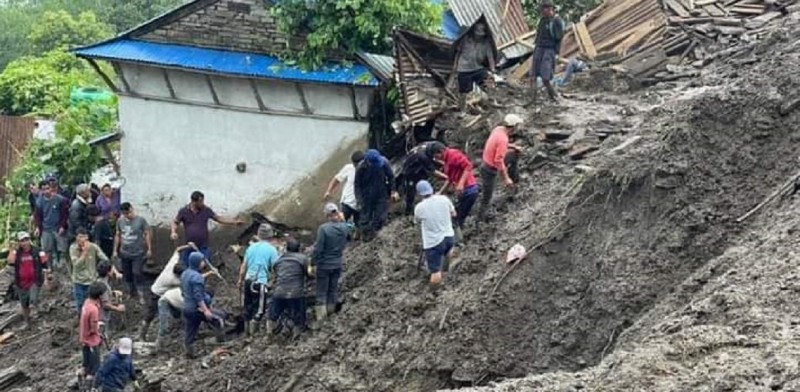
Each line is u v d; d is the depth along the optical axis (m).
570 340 13.06
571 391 8.84
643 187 13.60
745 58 18.00
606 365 9.35
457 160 15.30
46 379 17.64
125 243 18.50
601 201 13.98
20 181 26.00
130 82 20.45
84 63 47.03
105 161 24.14
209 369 15.77
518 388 9.09
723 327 9.36
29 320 19.64
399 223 16.44
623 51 19.86
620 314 12.77
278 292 15.24
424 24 19.20
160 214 20.61
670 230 13.06
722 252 12.61
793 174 12.93
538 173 16.17
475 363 13.40
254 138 19.80
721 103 13.75
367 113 19.00
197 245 18.05
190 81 19.97
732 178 13.25
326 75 18.73
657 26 19.78
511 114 17.38
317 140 19.41
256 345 15.67
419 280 15.04
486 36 18.42
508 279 13.90
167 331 16.98
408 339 14.11
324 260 15.17
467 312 13.80
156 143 20.52
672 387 8.50
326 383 14.26
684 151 13.48
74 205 19.50
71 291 20.05
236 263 19.23
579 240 13.89
